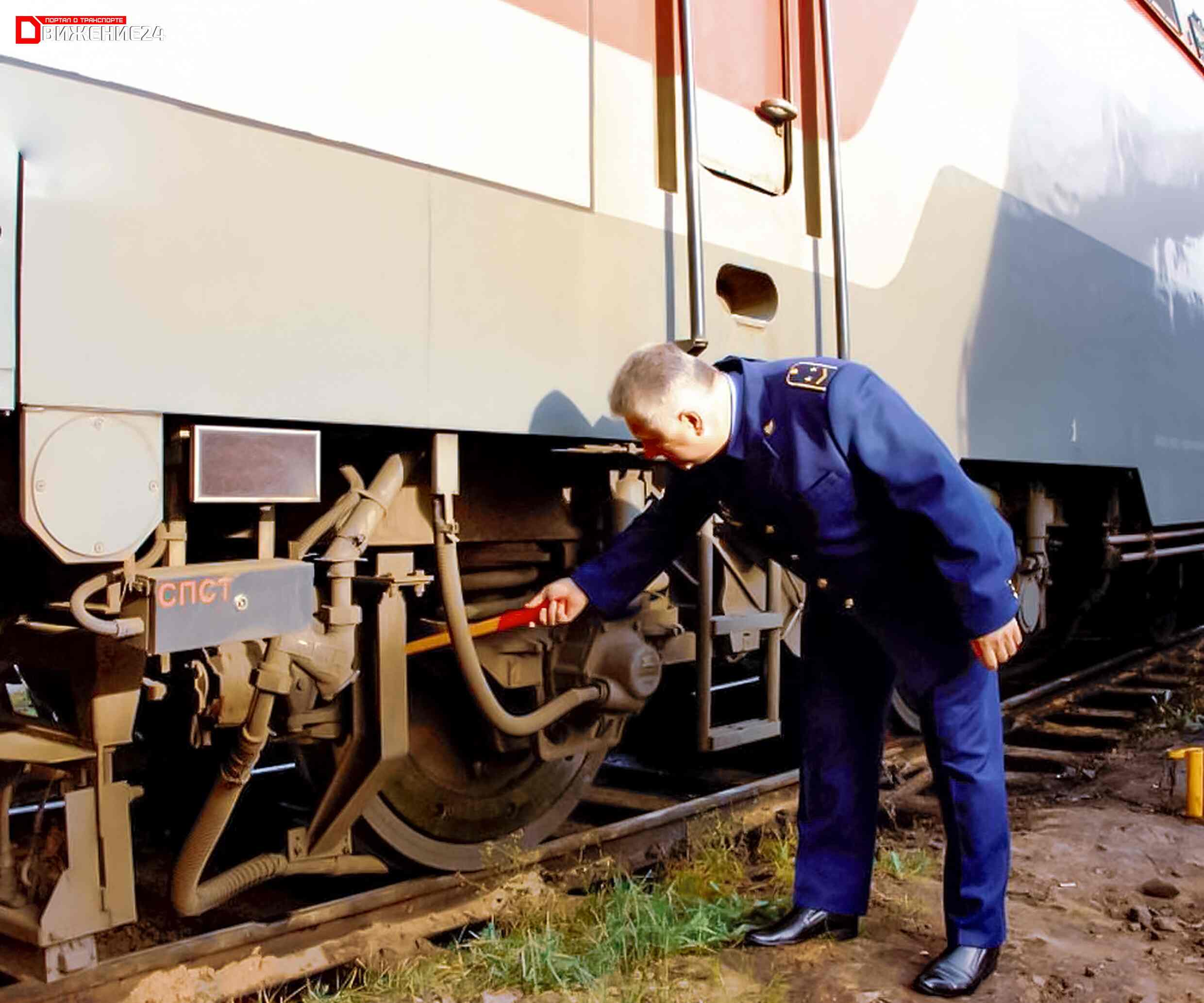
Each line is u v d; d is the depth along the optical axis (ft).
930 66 16.11
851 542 8.75
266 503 8.45
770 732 13.64
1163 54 25.39
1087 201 21.08
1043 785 16.53
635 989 9.04
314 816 10.32
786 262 13.08
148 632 7.50
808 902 10.16
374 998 9.07
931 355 15.94
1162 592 29.60
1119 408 22.13
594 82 10.69
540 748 11.61
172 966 8.73
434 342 9.16
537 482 12.01
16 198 6.79
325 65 8.41
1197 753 14.60
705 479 9.10
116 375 7.23
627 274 10.96
